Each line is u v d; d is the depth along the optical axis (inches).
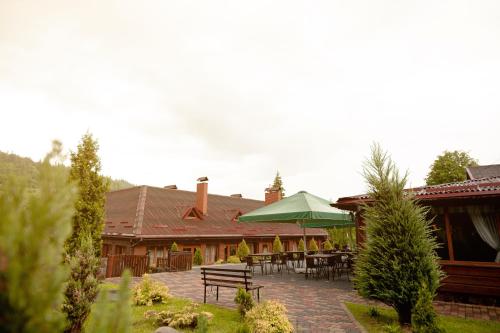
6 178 61.7
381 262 280.2
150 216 1001.5
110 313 68.7
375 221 299.7
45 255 58.9
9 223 56.3
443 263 393.7
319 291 430.0
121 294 70.7
